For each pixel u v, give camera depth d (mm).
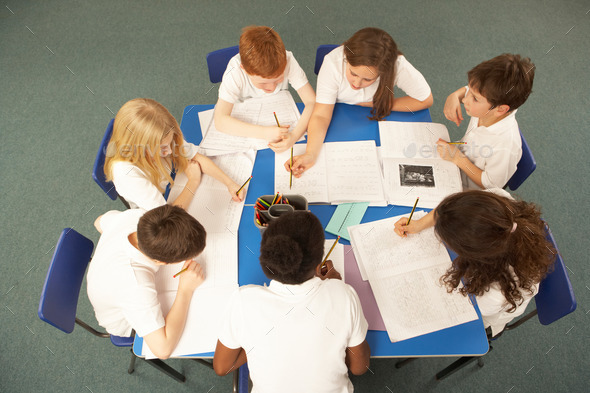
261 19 2846
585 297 1889
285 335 908
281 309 917
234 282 1148
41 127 2391
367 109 1564
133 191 1280
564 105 2471
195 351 1045
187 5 2930
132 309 1051
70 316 1230
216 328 1073
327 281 992
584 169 2250
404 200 1314
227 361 1014
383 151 1430
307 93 1582
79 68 2635
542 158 2283
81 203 2139
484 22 2848
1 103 2482
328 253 1145
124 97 2516
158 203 1304
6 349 1748
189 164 1382
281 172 1388
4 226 2061
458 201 962
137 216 1246
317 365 912
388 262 1182
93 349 1751
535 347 1766
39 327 1795
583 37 2785
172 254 1024
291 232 887
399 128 1494
